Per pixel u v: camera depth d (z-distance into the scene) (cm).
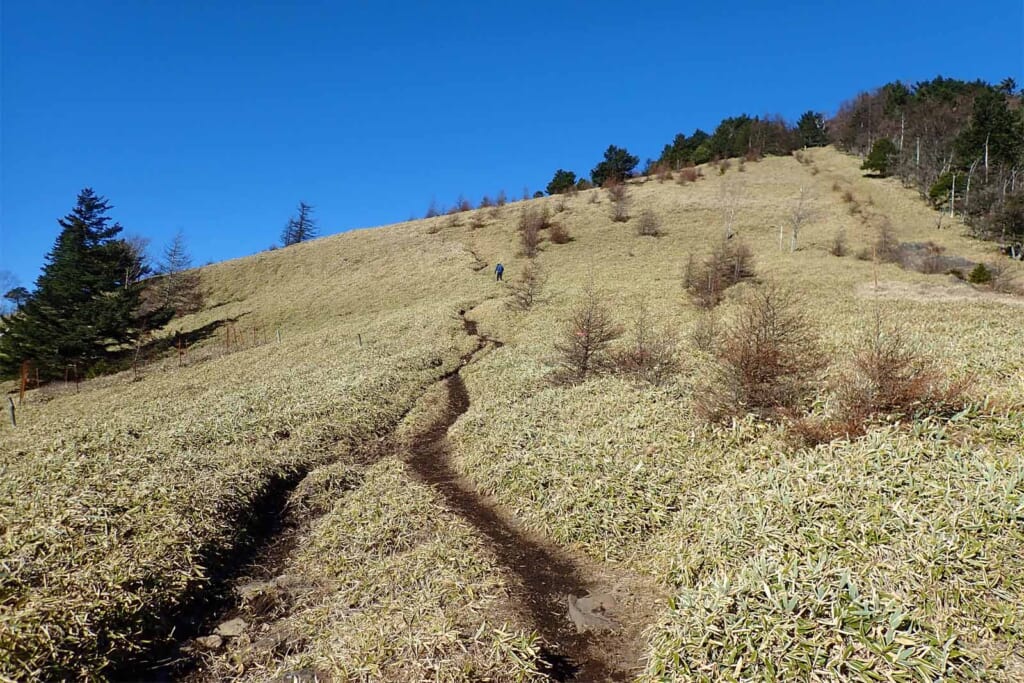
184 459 1316
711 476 1073
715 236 5947
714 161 10556
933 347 1683
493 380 2206
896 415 975
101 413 2238
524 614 771
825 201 7050
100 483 1143
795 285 3616
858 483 805
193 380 2927
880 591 596
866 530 702
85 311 4222
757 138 10906
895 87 11038
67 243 4450
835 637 550
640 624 767
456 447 1549
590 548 975
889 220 6028
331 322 4531
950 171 6638
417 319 3725
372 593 829
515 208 8031
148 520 975
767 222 6281
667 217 6819
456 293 4662
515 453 1316
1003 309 2538
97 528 939
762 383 1241
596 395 1661
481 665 641
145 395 2675
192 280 6288
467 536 988
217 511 1055
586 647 726
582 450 1252
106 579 789
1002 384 1164
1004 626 545
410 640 676
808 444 1038
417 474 1390
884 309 2700
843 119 11875
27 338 4109
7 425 2411
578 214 7181
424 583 836
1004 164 6141
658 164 10912
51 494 1083
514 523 1108
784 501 822
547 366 2227
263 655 721
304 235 10938
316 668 669
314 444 1517
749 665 550
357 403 1898
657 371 1758
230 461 1321
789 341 1271
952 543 636
